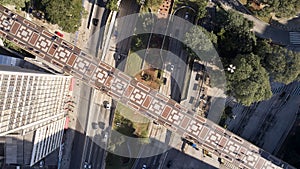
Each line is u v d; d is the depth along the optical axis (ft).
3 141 398.83
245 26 454.40
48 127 406.41
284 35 490.90
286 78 452.35
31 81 343.87
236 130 501.15
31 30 442.50
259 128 504.84
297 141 492.13
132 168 488.85
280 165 460.96
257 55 451.94
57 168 466.29
